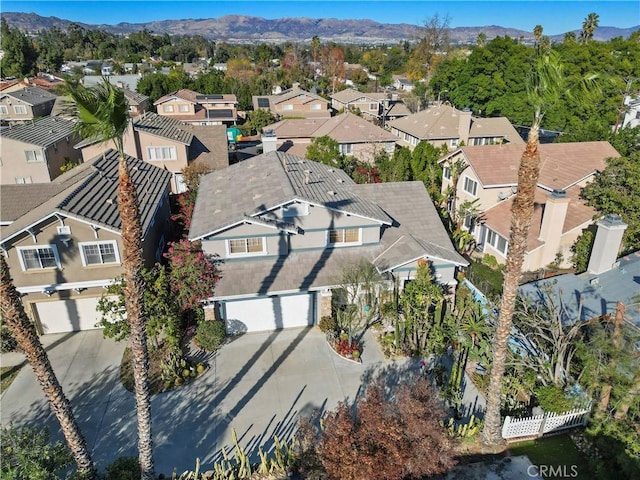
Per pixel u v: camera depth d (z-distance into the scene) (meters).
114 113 11.09
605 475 15.20
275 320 24.00
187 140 43.47
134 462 15.65
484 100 76.38
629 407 15.56
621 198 27.44
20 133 41.38
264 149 35.59
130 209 12.02
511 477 15.64
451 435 16.45
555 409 17.02
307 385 20.39
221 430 18.09
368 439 14.30
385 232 25.59
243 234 22.89
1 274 11.71
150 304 20.58
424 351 22.19
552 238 27.88
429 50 124.19
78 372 21.34
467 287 24.70
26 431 14.57
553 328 18.05
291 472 15.83
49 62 127.94
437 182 39.88
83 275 22.66
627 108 57.44
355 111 78.00
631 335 16.19
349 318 22.67
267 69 133.88
